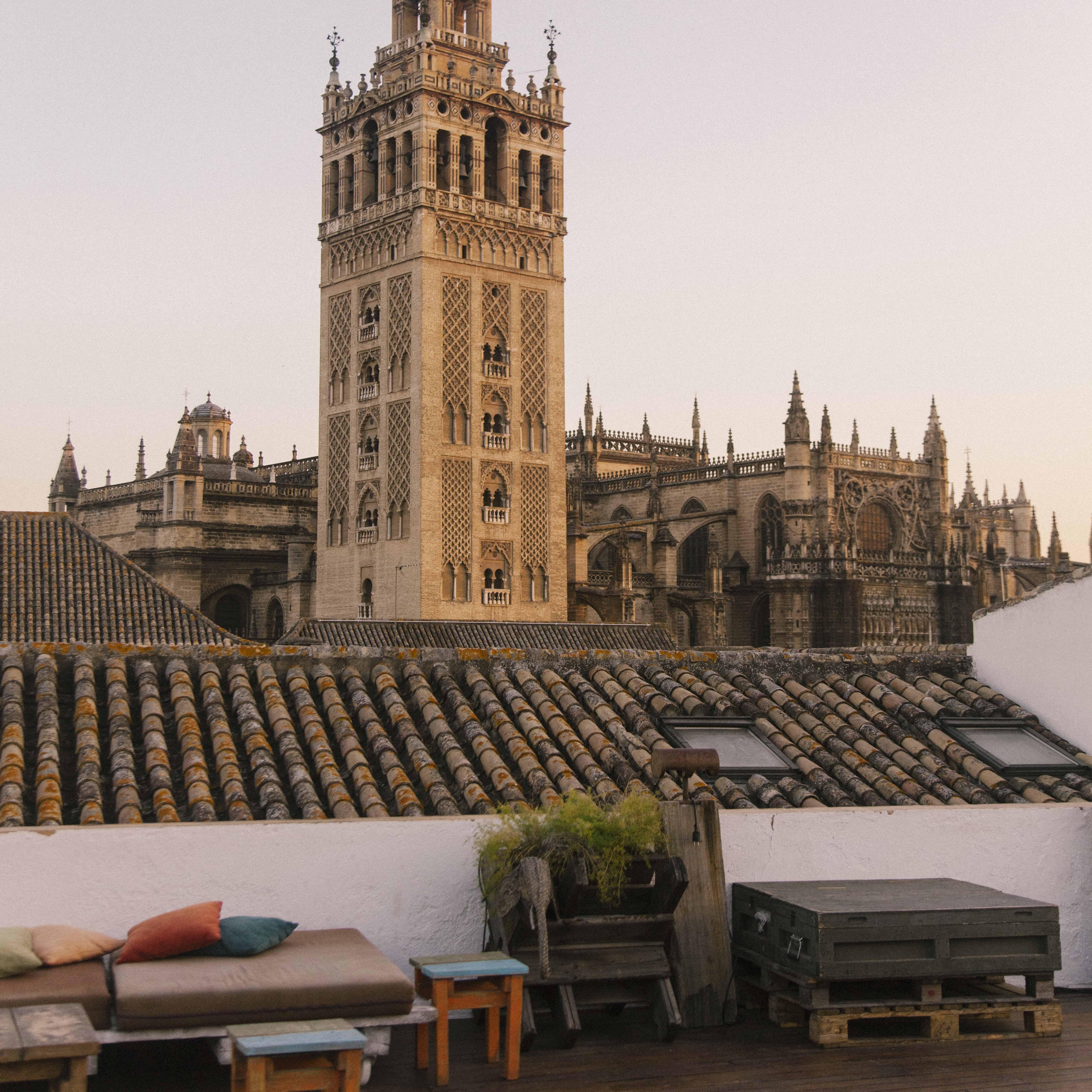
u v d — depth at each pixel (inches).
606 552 4719.5
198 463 4060.0
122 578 2319.1
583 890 509.0
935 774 713.6
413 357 3767.2
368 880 525.7
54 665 679.7
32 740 620.7
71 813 565.3
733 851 571.8
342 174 4069.9
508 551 3892.7
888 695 791.1
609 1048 502.0
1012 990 542.9
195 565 4033.0
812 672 820.0
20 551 2324.1
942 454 4788.4
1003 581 5206.7
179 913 462.9
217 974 439.2
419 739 661.9
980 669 832.9
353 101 4010.8
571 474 5108.3
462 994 466.9
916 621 4581.7
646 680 783.1
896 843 594.6
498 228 3914.9
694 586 4471.0
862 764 713.6
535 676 761.0
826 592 4315.9
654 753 561.9
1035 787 701.9
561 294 4052.7
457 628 3164.4
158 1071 456.1
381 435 3873.0
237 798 582.2
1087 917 617.3
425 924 529.7
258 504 4207.7
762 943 534.3
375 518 3887.8
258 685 698.2
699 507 4736.7
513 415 3929.6
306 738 655.1
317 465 4446.4
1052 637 782.5
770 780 688.4
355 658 730.2
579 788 636.7
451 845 536.4
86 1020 403.9
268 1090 404.8
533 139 4035.4
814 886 551.8
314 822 524.4
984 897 532.1
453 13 4060.0
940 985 513.0
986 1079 474.6
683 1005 522.9
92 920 492.7
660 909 524.1
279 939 471.8
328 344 4094.5
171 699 669.9
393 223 3853.3
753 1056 494.9
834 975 494.0
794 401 4424.2
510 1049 466.6
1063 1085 469.4
